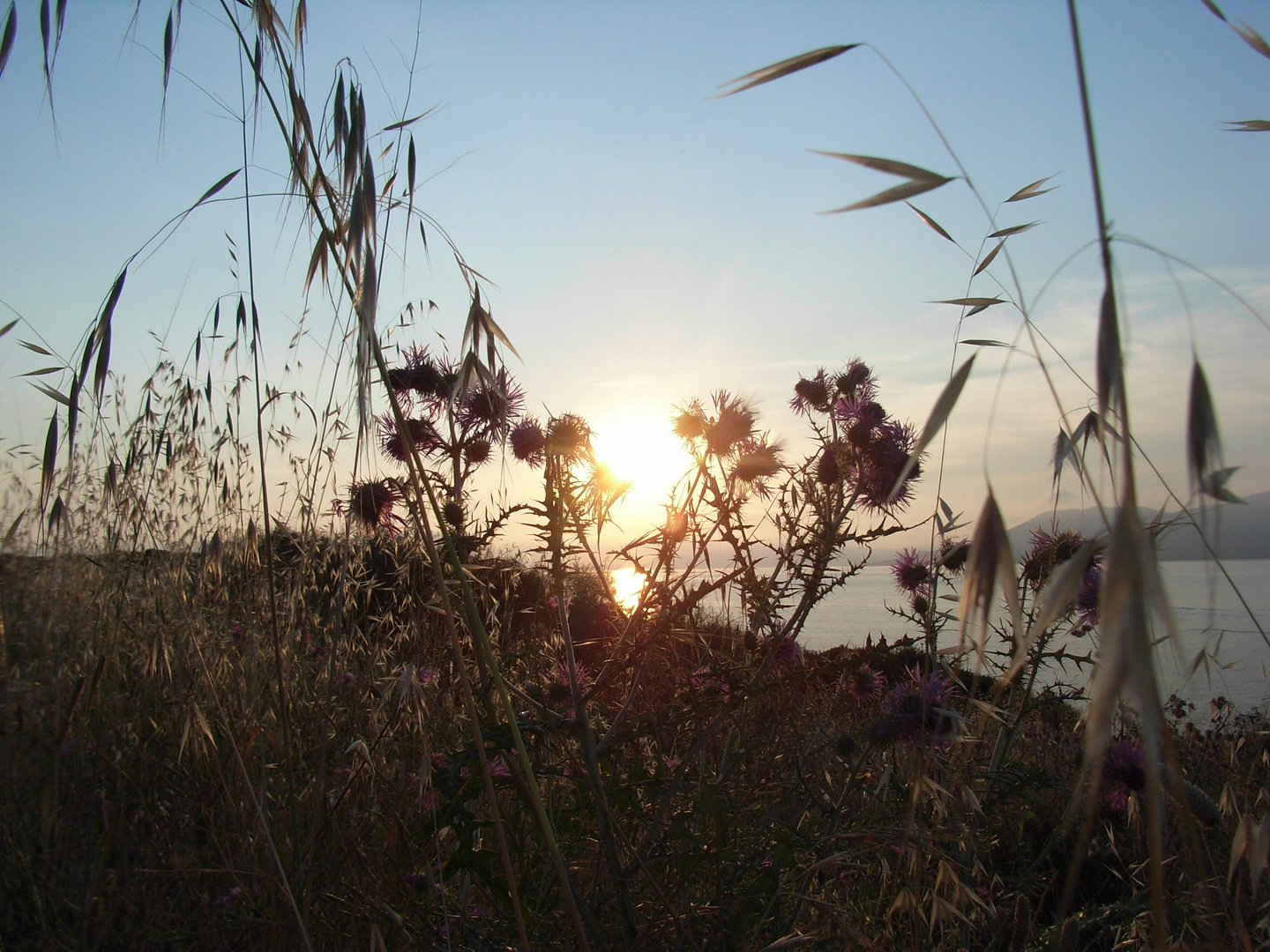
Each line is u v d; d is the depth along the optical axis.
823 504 2.18
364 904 2.01
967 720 1.84
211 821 2.29
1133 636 0.66
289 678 2.65
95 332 1.79
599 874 2.05
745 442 2.31
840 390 2.71
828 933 1.88
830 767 2.47
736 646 2.34
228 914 2.11
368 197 1.50
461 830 1.89
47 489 1.94
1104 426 0.79
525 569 2.14
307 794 2.33
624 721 2.12
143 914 2.06
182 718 2.48
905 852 1.90
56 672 2.45
